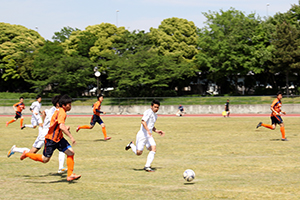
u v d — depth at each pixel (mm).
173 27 52469
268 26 43688
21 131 18828
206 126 20531
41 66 47312
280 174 7590
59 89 49000
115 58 46438
